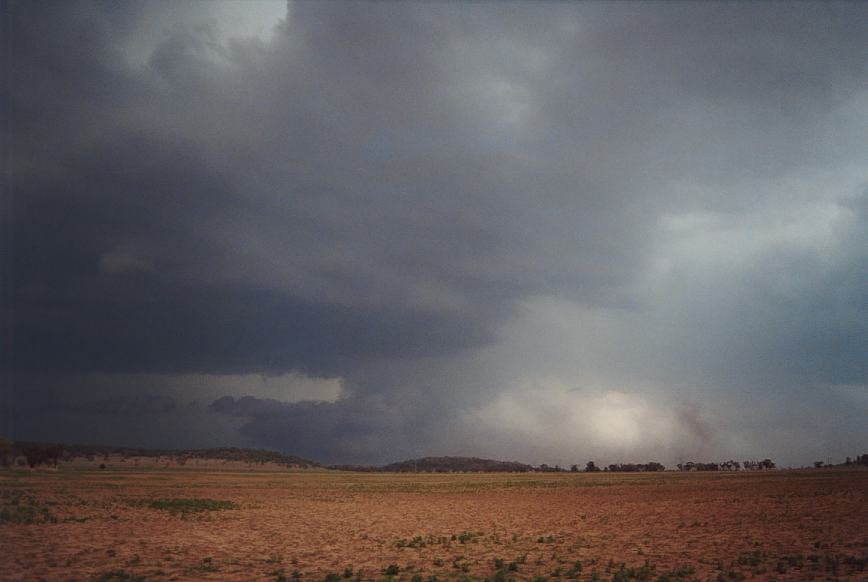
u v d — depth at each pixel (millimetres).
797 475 153000
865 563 23984
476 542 33906
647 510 55625
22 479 101562
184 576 23328
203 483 119625
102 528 38594
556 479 168000
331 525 43969
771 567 24031
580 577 23109
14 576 22781
